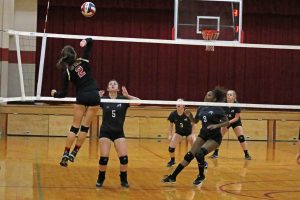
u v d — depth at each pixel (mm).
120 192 9797
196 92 24219
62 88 9758
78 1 23078
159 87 24062
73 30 23422
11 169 12258
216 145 10758
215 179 11672
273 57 24469
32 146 17406
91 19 23578
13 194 9258
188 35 14867
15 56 21906
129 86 23922
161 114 22016
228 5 14883
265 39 24344
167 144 19938
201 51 24203
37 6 22781
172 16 23922
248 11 23844
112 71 23812
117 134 10281
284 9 24016
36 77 23219
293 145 20859
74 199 8961
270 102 24484
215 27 14797
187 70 24172
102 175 10273
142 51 23984
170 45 24078
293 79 24594
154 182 11109
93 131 21641
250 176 12234
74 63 9734
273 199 9289
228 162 14945
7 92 21594
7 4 20562
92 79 9828
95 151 16656
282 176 12312
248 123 22406
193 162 14961
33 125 21391
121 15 23750
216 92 11055
